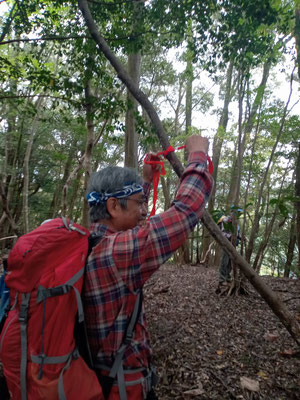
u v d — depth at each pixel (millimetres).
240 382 2289
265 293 1850
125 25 4266
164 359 2641
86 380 818
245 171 7820
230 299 4379
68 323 813
